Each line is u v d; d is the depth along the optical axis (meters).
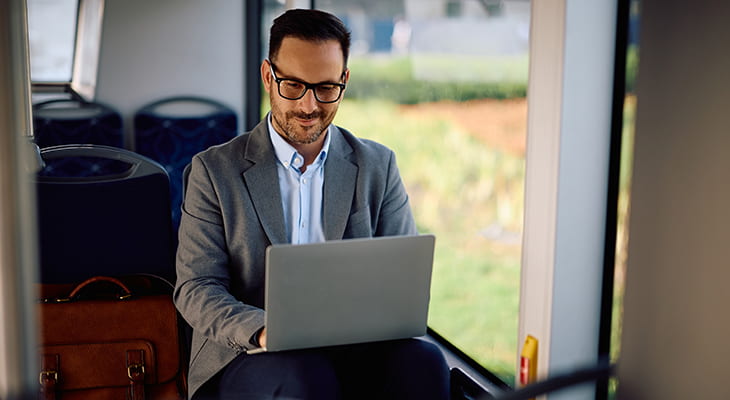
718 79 0.80
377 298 1.45
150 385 1.72
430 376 1.52
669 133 0.86
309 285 1.38
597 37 1.37
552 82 1.39
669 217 0.86
